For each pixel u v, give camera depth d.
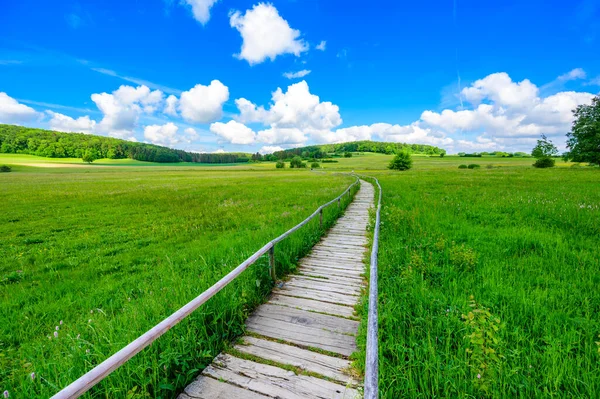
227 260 6.74
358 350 3.48
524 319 3.90
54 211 17.28
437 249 7.16
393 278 5.42
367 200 18.36
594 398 2.51
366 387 2.03
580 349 3.26
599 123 38.78
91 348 3.46
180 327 3.56
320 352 3.50
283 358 3.39
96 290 6.47
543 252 6.66
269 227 10.81
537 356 3.11
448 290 4.85
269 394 2.82
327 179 41.75
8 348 4.16
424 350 3.16
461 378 2.75
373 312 2.95
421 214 11.29
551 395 2.50
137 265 8.37
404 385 2.82
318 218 10.90
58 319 5.21
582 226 8.30
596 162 41.28
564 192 16.31
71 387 1.87
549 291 4.65
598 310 4.09
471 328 3.32
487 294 4.68
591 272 5.23
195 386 2.95
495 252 6.78
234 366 3.25
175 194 25.25
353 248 8.12
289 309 4.65
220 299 4.25
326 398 2.75
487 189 19.47
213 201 20.52
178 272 6.79
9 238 11.43
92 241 11.00
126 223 14.02
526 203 12.82
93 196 24.08
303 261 7.09
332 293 5.24
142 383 2.77
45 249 10.02
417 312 4.11
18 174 68.25
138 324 3.82
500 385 2.68
